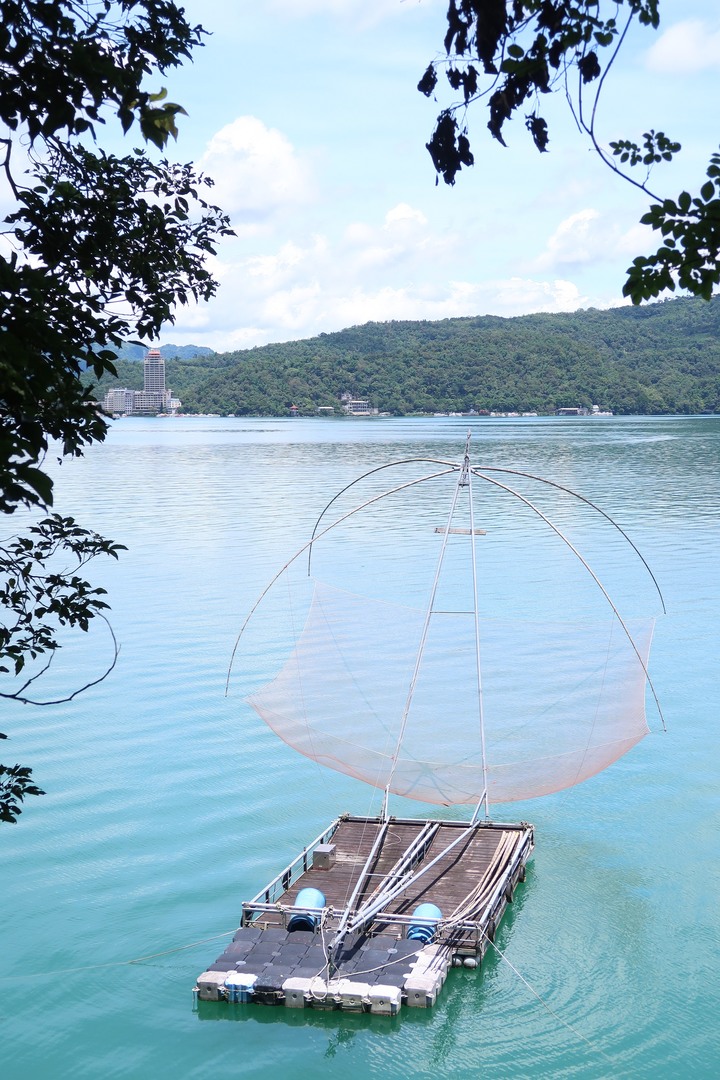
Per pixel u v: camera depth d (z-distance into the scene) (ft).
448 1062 46.88
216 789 78.74
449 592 139.85
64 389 24.35
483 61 20.84
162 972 54.60
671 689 100.73
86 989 53.21
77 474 335.47
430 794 66.03
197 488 282.77
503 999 51.70
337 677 86.53
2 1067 47.06
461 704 81.87
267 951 53.26
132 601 135.74
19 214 27.22
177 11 25.91
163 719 92.99
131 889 63.67
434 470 328.70
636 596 137.80
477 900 57.36
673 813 74.33
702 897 62.18
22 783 28.84
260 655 111.34
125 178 30.73
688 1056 47.32
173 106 20.47
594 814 74.49
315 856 62.39
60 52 19.99
